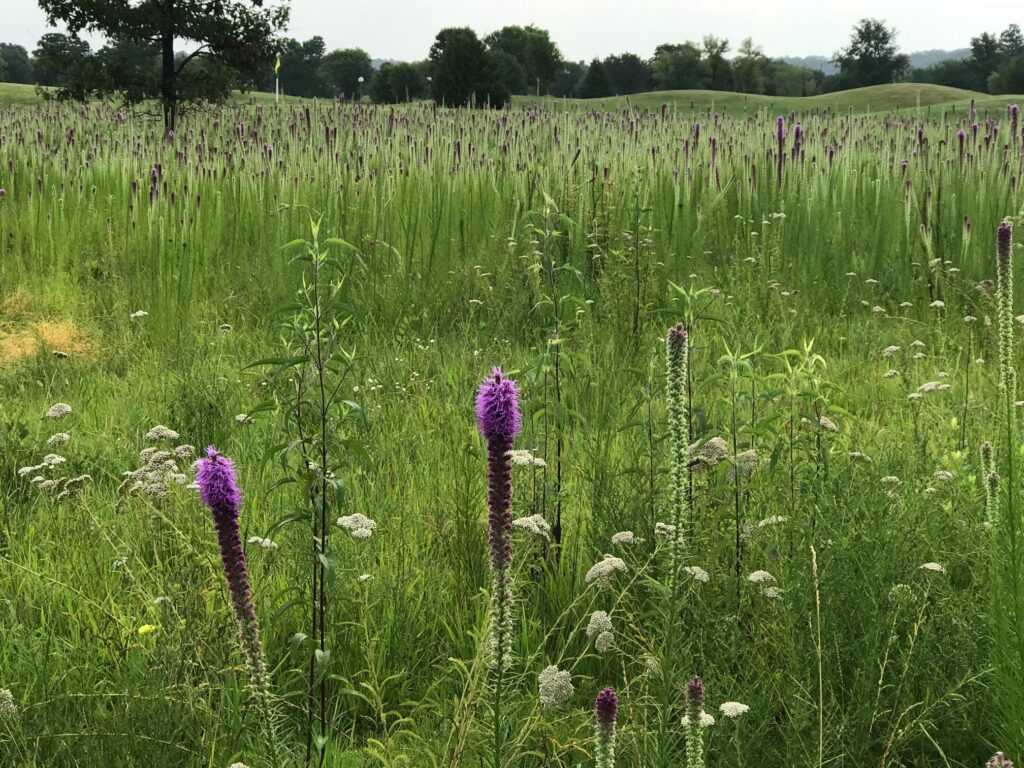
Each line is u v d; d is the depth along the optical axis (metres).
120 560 3.93
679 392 2.76
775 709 3.12
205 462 2.36
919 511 3.80
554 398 5.17
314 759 2.98
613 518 4.16
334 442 3.30
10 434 5.75
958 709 3.11
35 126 20.45
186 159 13.14
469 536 4.20
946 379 6.34
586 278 8.73
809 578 3.34
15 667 3.54
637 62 118.50
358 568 4.02
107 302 9.52
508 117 16.59
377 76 82.62
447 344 7.96
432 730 3.29
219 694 3.34
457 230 10.41
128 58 28.97
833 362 7.02
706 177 11.26
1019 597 2.80
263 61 29.73
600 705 2.10
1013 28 127.31
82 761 2.95
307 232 9.81
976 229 9.43
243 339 8.24
